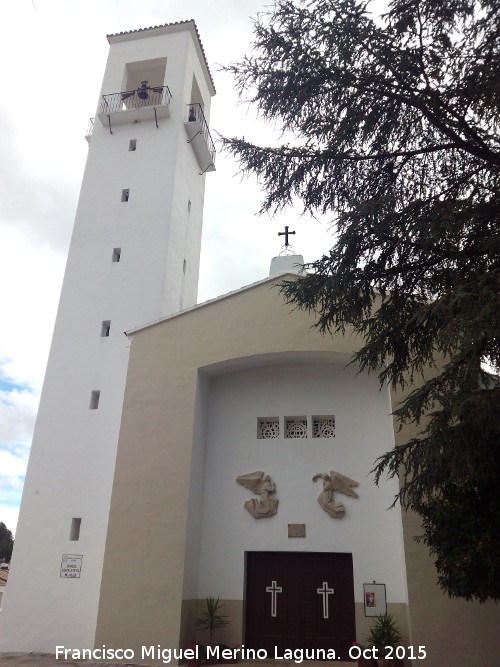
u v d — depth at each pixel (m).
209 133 20.72
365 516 11.80
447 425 6.29
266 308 13.28
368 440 12.45
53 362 15.80
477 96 6.90
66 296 16.69
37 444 14.80
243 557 12.00
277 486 12.47
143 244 17.06
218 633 11.50
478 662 9.30
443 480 6.61
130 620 10.91
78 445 14.60
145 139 19.09
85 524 13.67
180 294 17.95
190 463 12.07
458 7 6.81
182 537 11.40
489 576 6.62
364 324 7.61
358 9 7.15
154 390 13.00
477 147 7.18
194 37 21.80
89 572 13.12
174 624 10.74
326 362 13.28
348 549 11.60
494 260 6.60
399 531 11.28
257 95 7.76
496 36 6.86
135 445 12.48
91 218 17.84
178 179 18.55
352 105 7.51
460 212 6.55
